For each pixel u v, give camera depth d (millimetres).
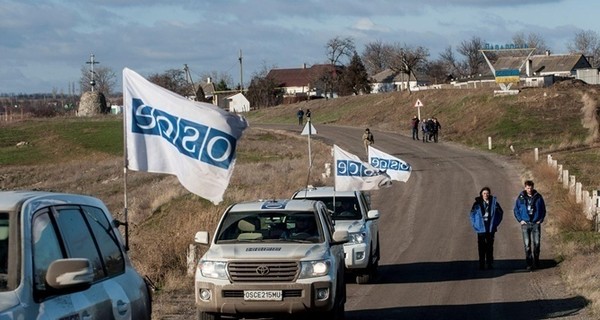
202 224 20734
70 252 6465
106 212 7727
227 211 13969
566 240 23078
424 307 15180
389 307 15266
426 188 39562
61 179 56469
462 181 41781
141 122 11617
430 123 69875
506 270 19594
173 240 19078
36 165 69500
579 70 106688
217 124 11570
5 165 70375
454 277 18750
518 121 74312
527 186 19625
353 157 22922
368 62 167125
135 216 33344
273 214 13703
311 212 13664
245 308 12422
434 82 148625
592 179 38625
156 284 17078
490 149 61031
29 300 5555
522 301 15578
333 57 148125
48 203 6430
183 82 103750
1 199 6145
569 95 79188
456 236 25828
